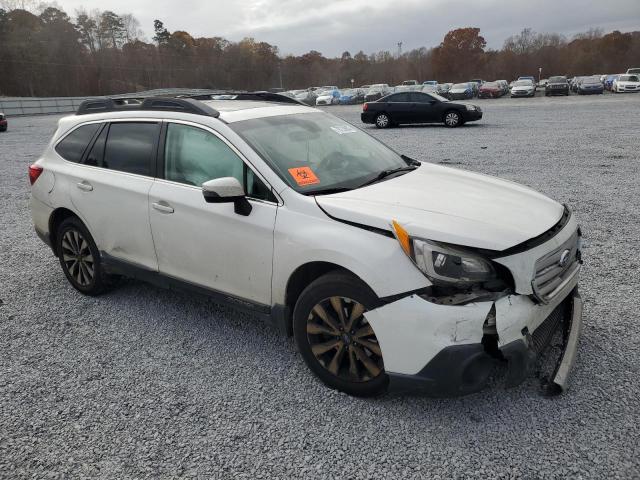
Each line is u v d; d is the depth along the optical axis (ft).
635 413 9.18
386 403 9.91
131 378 11.18
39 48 262.67
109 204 13.70
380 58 372.99
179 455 8.80
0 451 9.05
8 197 31.58
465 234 8.93
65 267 15.85
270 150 11.52
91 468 8.58
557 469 8.06
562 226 10.32
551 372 10.31
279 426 9.42
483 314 8.52
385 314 9.01
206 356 11.95
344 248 9.42
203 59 329.52
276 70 352.28
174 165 12.60
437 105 66.08
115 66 293.64
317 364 10.43
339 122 14.37
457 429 9.07
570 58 333.01
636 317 12.60
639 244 17.94
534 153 39.88
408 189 11.02
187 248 12.16
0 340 13.12
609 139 45.80
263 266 10.80
